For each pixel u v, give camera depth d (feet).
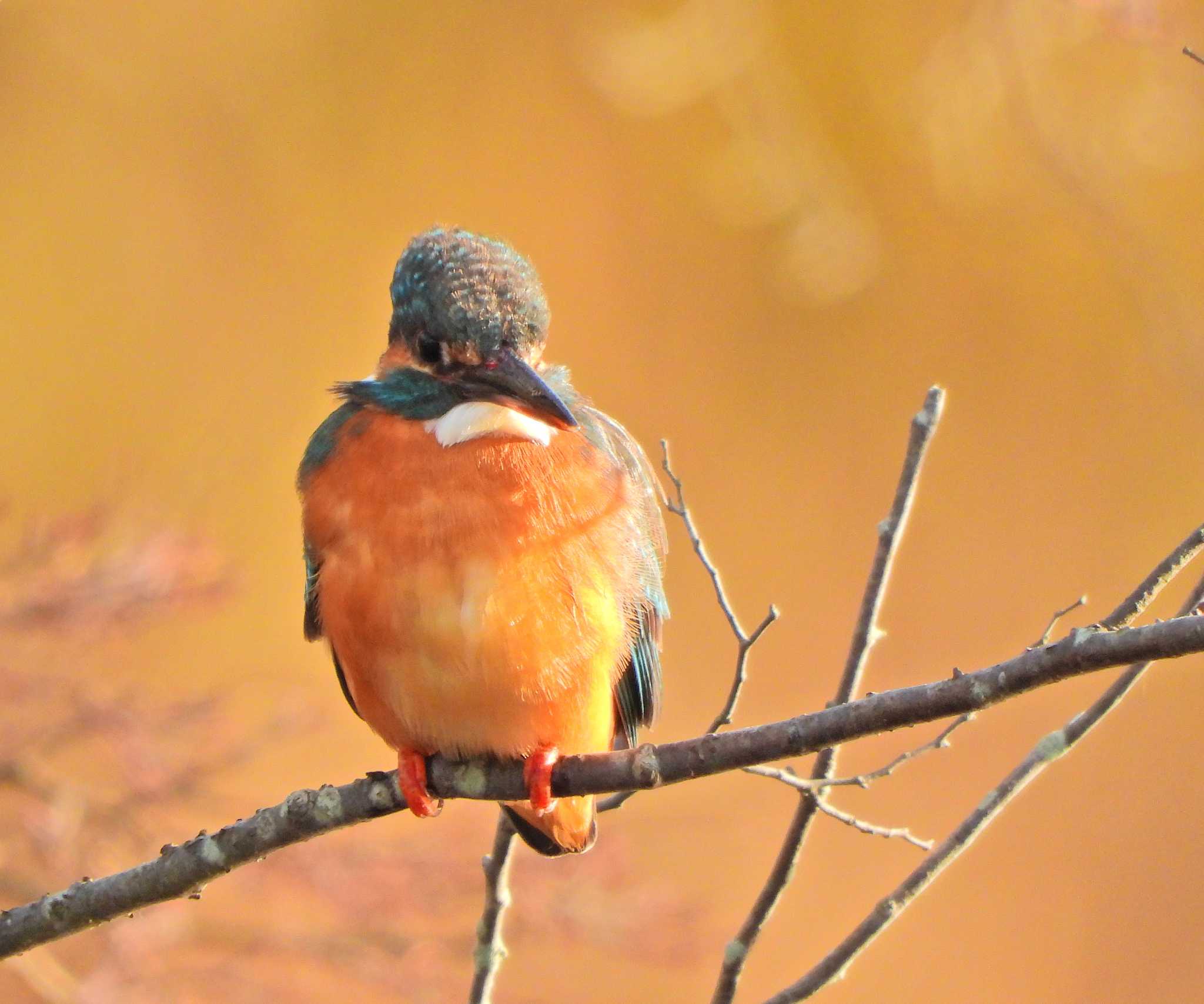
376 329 54.29
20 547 29.94
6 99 55.21
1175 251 50.03
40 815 30.17
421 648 19.38
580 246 55.01
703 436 55.31
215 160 55.42
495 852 19.93
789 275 52.80
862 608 19.20
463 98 55.83
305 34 56.08
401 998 31.35
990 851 51.65
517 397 20.06
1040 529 55.67
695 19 47.55
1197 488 55.57
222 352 54.24
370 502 19.63
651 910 31.19
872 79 51.31
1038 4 45.27
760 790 49.26
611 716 21.52
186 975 31.24
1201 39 44.21
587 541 19.74
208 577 30.81
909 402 55.62
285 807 18.90
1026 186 48.83
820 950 49.44
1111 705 19.21
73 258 54.39
